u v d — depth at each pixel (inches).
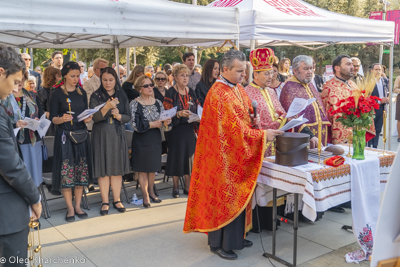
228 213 120.9
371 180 124.3
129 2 132.7
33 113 145.6
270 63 136.2
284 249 135.3
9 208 69.9
